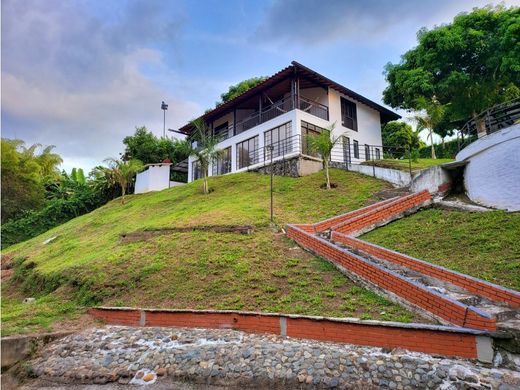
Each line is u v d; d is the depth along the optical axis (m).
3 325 7.39
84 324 7.54
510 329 4.62
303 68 20.09
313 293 7.00
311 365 4.91
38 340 6.63
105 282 9.09
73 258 12.80
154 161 33.47
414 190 12.95
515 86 23.55
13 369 6.17
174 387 5.05
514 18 20.30
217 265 8.94
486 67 22.72
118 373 5.47
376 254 8.20
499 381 4.20
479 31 21.91
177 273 8.88
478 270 7.01
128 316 7.43
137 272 9.27
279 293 7.21
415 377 4.45
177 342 6.10
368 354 5.05
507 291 5.73
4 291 12.84
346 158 22.20
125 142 34.59
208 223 12.00
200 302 7.42
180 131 28.41
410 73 23.83
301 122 20.19
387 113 27.11
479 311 4.94
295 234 9.94
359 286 7.12
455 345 4.78
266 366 5.03
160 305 7.58
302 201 14.00
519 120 11.59
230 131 26.34
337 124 22.66
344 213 12.07
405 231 9.86
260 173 20.86
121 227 15.84
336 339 5.58
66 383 5.52
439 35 22.83
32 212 29.11
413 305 5.96
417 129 24.52
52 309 8.52
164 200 19.03
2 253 20.59
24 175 28.05
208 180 20.91
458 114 24.78
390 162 19.12
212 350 5.61
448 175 11.94
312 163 19.69
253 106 25.53
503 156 9.83
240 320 6.45
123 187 23.16
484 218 9.31
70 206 29.77
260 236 10.56
